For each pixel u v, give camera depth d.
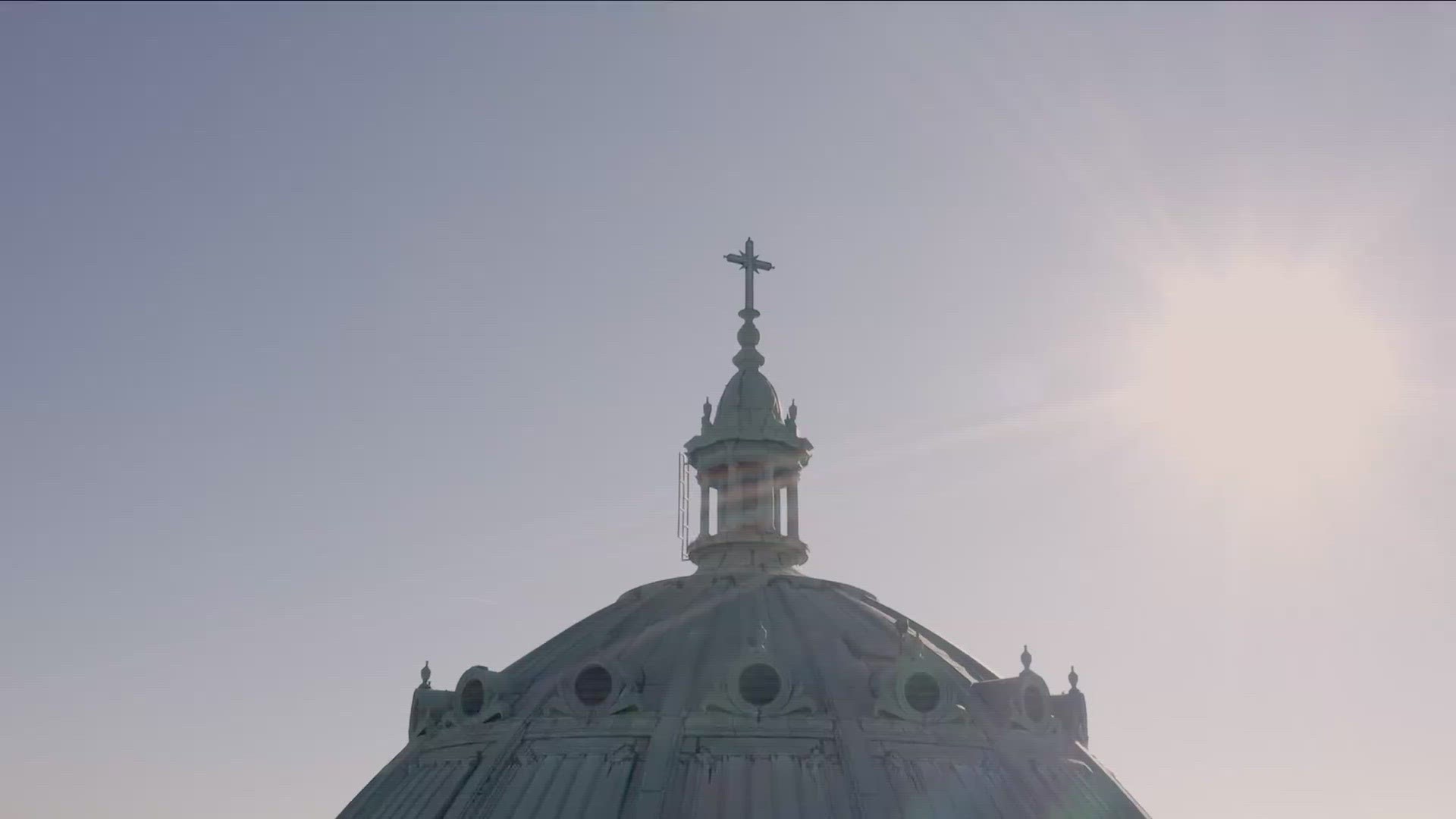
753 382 57.38
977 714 45.03
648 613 50.16
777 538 54.28
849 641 46.81
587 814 39.81
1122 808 45.25
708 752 41.22
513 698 46.16
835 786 40.38
